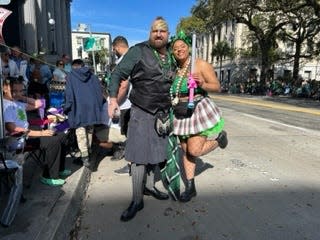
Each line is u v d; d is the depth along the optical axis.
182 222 3.87
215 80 4.15
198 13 35.94
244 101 23.00
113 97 3.82
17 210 3.73
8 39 21.20
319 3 28.00
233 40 50.25
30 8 21.36
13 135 4.13
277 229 3.71
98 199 4.52
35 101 5.75
